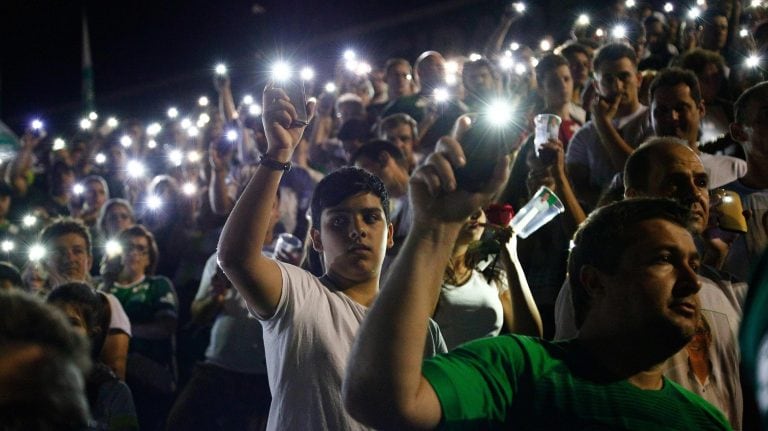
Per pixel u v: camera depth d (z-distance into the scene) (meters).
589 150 5.64
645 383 2.34
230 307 5.80
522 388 2.24
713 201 4.04
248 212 3.09
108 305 4.87
